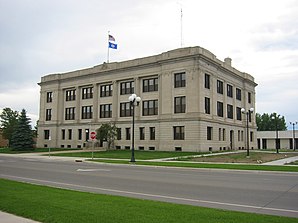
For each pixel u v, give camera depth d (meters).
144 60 50.62
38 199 9.37
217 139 48.59
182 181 14.97
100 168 23.19
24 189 11.46
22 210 7.89
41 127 66.62
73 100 61.72
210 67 47.69
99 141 54.41
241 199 10.20
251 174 18.91
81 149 54.44
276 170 20.27
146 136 49.19
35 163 28.84
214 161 29.05
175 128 45.97
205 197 10.56
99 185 13.58
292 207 8.94
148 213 7.53
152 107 49.41
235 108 56.94
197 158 32.72
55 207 8.20
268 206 9.08
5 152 53.31
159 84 48.34
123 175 17.83
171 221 6.77
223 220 6.88
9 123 80.62
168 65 47.16
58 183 14.27
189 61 45.09
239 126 58.06
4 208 8.17
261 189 12.39
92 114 57.69
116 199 9.44
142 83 50.97
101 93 56.94
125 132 52.09
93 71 57.91
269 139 80.25
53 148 59.62
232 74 55.94
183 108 45.47
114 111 53.88
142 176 17.28
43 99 66.81
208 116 46.31
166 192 11.63
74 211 7.73
